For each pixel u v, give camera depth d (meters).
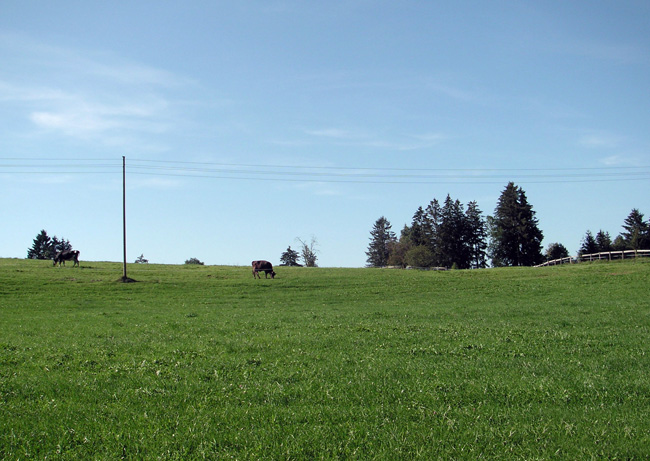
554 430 10.48
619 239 140.62
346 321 29.12
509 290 51.66
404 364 16.42
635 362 16.58
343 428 10.57
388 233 181.00
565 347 19.48
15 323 30.19
